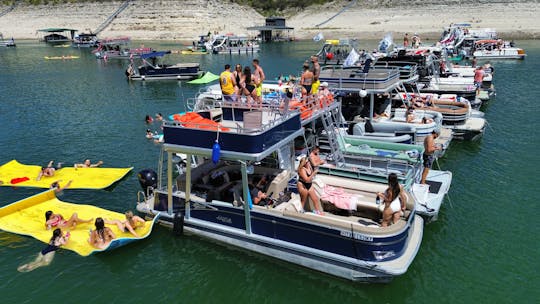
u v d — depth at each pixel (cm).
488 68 3519
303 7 12212
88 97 3756
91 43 9150
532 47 6381
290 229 1129
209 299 1103
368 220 1199
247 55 7106
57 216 1423
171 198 1324
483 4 9100
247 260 1223
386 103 2188
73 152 2262
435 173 1616
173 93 3928
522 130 2409
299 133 1276
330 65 2445
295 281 1141
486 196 1620
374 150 1636
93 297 1116
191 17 10712
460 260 1237
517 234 1360
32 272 1210
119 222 1394
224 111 1380
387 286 1116
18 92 4003
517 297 1084
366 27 9838
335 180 1360
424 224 1381
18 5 12688
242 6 12225
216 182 1334
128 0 11356
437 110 2280
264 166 1360
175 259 1248
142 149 2286
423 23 9325
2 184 1816
